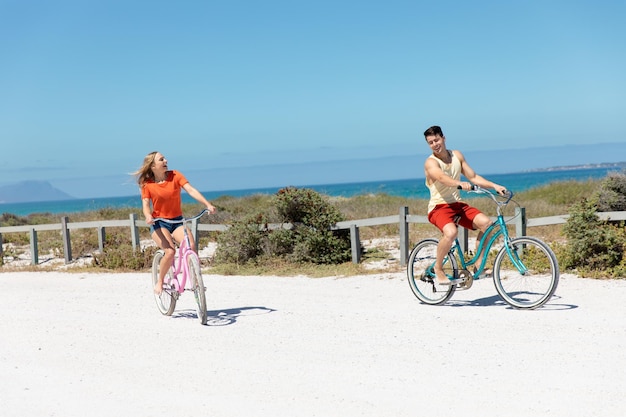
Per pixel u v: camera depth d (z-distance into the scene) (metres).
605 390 5.00
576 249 10.20
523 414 4.62
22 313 9.43
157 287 8.79
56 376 6.16
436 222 8.36
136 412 5.07
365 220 13.20
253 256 14.20
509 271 10.42
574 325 7.05
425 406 4.88
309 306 9.09
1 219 35.50
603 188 13.23
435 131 8.15
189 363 6.36
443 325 7.43
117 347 7.14
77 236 20.75
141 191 8.45
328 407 4.97
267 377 5.79
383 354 6.35
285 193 14.24
